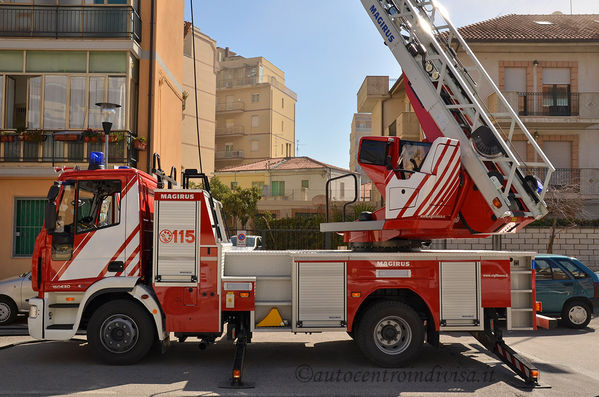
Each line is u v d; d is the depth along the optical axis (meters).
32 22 15.38
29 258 14.87
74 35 15.37
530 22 24.64
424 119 8.00
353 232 8.36
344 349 8.25
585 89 22.39
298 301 6.93
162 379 6.32
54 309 7.03
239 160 57.97
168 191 6.89
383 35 8.29
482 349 8.38
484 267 7.14
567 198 18.27
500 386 6.22
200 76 45.66
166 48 17.91
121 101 15.20
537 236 18.06
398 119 23.62
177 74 20.02
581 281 11.01
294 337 9.31
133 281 6.81
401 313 6.94
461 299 7.07
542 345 9.05
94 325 6.85
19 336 9.37
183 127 42.25
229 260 7.12
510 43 22.02
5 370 6.68
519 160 7.89
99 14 15.38
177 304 6.82
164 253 6.84
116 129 15.12
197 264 6.84
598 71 22.42
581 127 22.16
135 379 6.29
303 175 42.31
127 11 15.39
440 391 5.99
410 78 8.07
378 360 6.91
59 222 7.05
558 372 7.00
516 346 8.95
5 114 15.13
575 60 22.44
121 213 7.00
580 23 24.47
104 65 15.26
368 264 7.01
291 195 41.81
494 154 7.27
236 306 6.85
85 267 6.93
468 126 7.71
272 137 58.56
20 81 15.27
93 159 7.45
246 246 9.42
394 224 7.34
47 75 15.20
